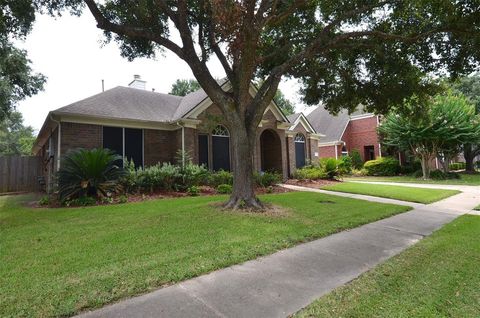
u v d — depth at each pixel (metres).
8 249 4.54
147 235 5.29
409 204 9.79
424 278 3.60
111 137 12.88
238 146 8.05
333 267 4.03
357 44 8.78
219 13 6.12
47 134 14.71
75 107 12.13
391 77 9.62
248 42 6.90
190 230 5.64
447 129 18.72
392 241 5.36
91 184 9.52
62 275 3.54
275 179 13.97
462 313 2.78
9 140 43.66
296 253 4.60
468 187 15.46
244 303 2.98
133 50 9.84
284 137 17.86
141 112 14.10
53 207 8.82
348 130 28.31
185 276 3.57
